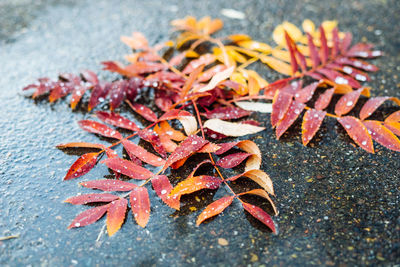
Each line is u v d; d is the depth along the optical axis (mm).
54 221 490
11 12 748
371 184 512
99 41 698
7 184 516
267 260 463
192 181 491
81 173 518
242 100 601
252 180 519
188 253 468
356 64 631
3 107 595
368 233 477
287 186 513
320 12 760
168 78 591
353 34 712
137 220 476
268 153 542
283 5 777
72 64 657
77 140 558
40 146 552
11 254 469
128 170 508
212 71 570
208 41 701
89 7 771
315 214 491
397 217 486
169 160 500
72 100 580
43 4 772
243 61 642
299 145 549
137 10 766
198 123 568
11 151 545
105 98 598
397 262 459
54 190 512
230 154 526
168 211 495
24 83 627
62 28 721
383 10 761
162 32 717
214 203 485
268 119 580
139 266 461
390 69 648
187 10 767
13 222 489
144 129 546
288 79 598
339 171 524
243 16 753
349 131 540
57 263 463
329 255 465
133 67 608
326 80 598
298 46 663
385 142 531
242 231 481
